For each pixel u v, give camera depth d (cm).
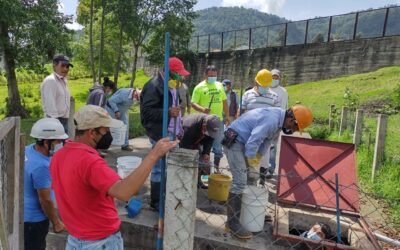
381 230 441
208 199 468
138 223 384
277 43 2212
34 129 287
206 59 2573
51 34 1417
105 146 223
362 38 1808
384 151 627
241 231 361
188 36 2470
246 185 378
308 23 2017
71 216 214
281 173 445
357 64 1838
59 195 216
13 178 239
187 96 716
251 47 2375
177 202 232
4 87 2775
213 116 430
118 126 216
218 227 390
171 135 392
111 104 649
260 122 352
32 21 1358
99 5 1964
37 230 302
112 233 223
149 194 478
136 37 2145
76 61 2683
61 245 378
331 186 423
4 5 1223
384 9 1761
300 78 2045
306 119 345
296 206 424
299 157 454
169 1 2120
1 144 212
